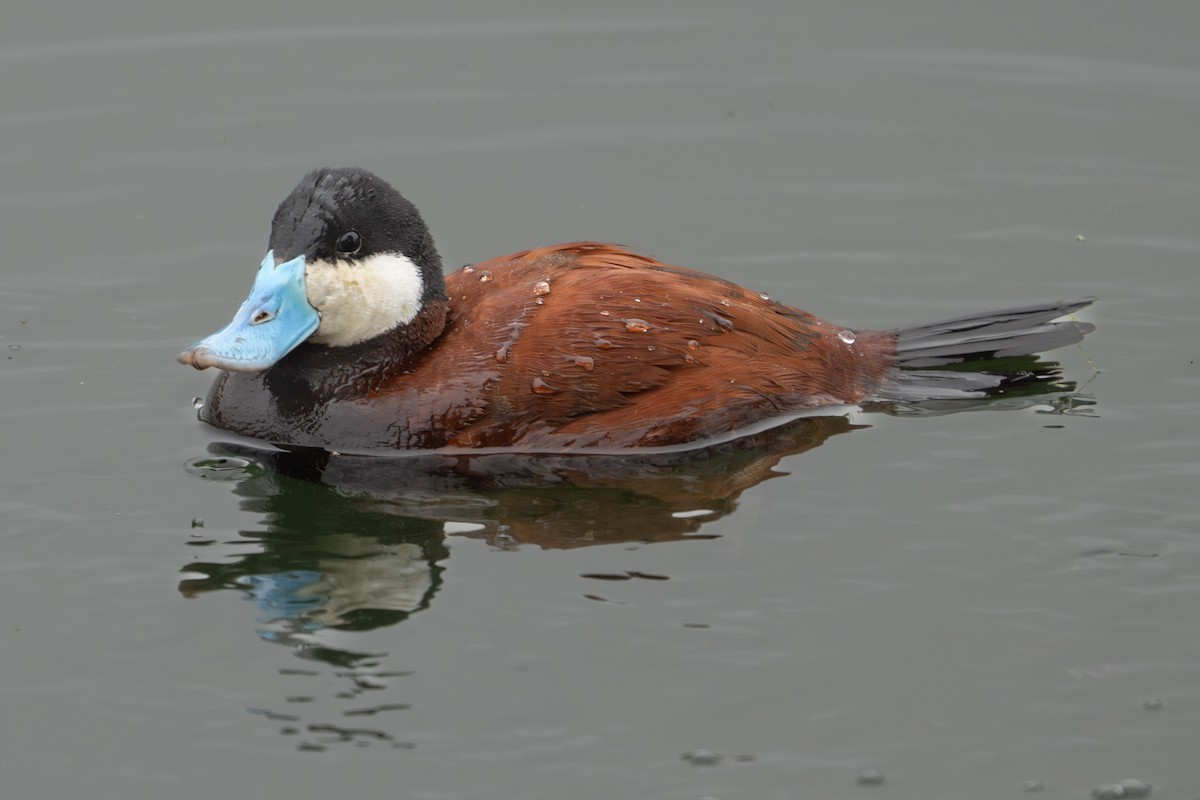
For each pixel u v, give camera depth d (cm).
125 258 1456
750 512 1007
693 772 768
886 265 1447
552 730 797
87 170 1594
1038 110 1691
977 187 1575
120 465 1093
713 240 1491
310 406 1109
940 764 772
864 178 1594
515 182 1584
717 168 1614
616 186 1580
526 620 888
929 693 820
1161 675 831
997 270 1430
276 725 806
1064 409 1147
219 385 1157
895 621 881
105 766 782
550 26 1859
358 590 927
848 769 769
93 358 1277
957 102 1711
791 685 827
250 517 1022
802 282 1421
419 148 1633
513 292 1112
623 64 1781
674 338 1081
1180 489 1018
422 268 1114
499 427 1077
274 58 1789
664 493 1038
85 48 1798
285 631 887
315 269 1092
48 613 909
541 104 1714
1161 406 1148
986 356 1218
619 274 1112
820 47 1811
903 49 1802
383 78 1752
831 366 1150
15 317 1347
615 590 917
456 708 815
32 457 1103
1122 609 888
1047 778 762
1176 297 1359
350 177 1112
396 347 1109
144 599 923
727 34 1839
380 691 830
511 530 997
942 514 996
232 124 1669
